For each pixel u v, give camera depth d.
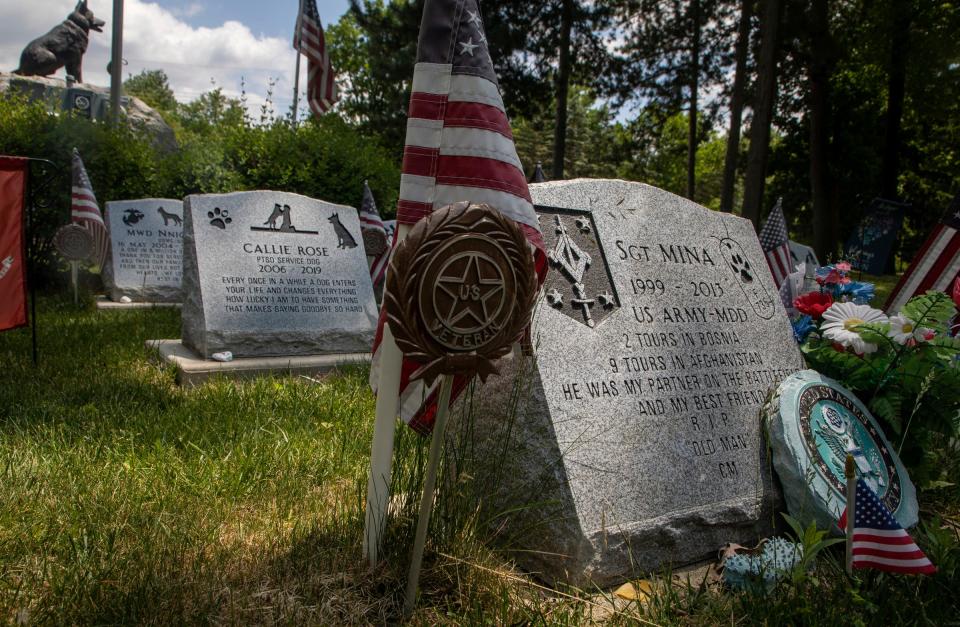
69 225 10.38
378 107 29.81
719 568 3.15
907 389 3.85
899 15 19.81
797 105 26.75
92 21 23.98
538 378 3.03
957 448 4.66
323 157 12.99
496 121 2.68
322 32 14.12
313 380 6.16
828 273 4.83
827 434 3.57
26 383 5.43
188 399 5.30
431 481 2.49
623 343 3.39
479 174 2.63
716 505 3.33
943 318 3.82
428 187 2.66
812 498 3.34
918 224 30.36
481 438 3.19
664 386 3.45
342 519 3.24
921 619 2.66
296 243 7.46
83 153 11.98
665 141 33.25
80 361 6.33
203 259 6.86
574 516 2.91
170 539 3.02
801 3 18.55
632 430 3.23
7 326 5.74
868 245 18.55
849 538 2.69
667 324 3.62
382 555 2.84
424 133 2.67
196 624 2.40
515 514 3.06
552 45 22.00
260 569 2.81
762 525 3.50
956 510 3.96
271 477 3.83
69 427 4.36
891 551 2.60
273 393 5.53
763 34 16.33
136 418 4.65
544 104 23.06
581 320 3.29
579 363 3.19
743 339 3.95
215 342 6.62
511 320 2.45
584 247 3.47
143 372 6.21
